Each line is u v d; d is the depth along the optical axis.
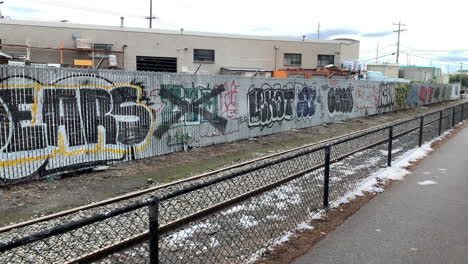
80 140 8.51
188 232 4.65
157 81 10.34
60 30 27.94
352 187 6.84
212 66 33.22
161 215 5.27
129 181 7.89
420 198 6.36
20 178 7.48
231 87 12.99
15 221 5.50
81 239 4.61
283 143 13.27
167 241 4.42
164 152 10.72
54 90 7.96
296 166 8.51
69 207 6.18
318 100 18.58
